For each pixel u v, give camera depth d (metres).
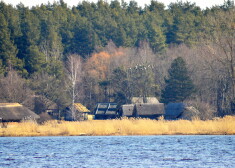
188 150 188.25
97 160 162.00
